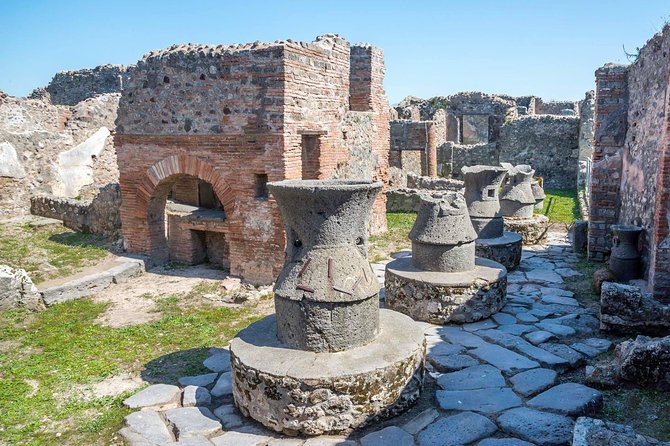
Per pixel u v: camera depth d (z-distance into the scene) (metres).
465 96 32.59
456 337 8.05
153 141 11.50
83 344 8.06
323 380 5.39
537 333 8.10
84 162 19.59
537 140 28.22
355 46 14.62
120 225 13.70
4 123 19.03
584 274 11.39
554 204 21.19
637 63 10.73
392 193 19.55
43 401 6.39
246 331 6.49
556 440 5.19
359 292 5.83
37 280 10.84
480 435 5.37
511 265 11.79
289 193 5.79
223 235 12.45
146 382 6.86
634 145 10.76
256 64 10.13
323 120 11.56
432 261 9.16
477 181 12.12
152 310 9.65
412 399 5.93
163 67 11.09
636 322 7.88
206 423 5.73
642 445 4.31
